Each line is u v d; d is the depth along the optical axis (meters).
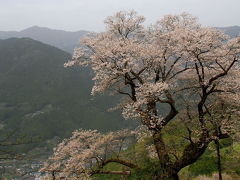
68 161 20.72
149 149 22.97
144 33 25.80
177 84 24.05
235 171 23.06
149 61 22.95
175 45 22.70
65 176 20.77
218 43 20.58
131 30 25.19
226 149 26.75
